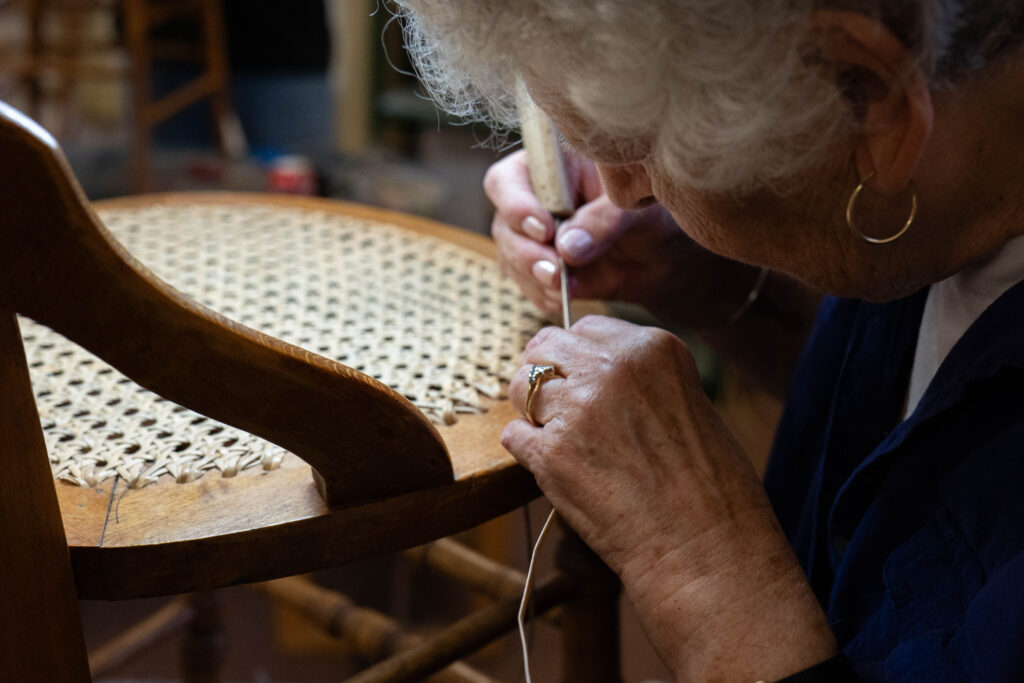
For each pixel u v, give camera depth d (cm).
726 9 37
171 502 47
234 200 90
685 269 75
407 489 48
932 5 38
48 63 247
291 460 51
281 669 132
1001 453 46
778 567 48
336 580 137
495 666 126
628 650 132
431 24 45
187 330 38
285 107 264
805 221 45
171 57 254
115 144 296
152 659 132
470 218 227
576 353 54
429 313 69
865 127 41
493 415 57
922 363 59
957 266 50
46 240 34
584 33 39
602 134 44
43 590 42
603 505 49
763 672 46
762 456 125
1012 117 43
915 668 45
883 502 53
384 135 277
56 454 51
